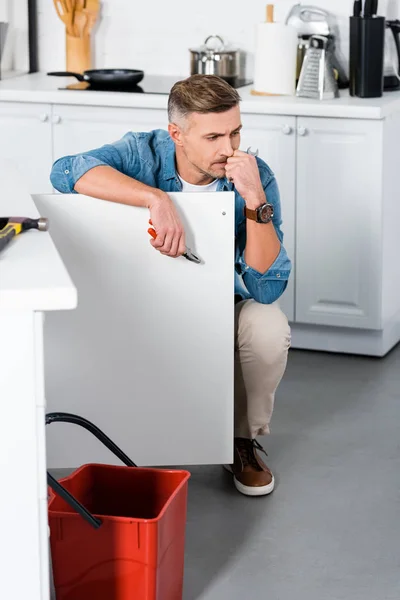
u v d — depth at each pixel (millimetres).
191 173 2889
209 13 4820
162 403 2807
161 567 2256
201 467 3260
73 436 2807
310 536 2820
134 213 2662
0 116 4555
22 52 5051
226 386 2805
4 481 1788
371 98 4211
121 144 2928
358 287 4227
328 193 4172
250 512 2959
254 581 2588
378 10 4508
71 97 4402
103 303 2725
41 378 1757
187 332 2762
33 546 1827
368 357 4359
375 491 3104
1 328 1717
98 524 2170
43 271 1801
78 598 2258
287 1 4660
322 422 3646
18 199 2479
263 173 2973
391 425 3627
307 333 4441
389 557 2711
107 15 4969
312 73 4223
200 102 2709
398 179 4293
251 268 2871
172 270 2711
